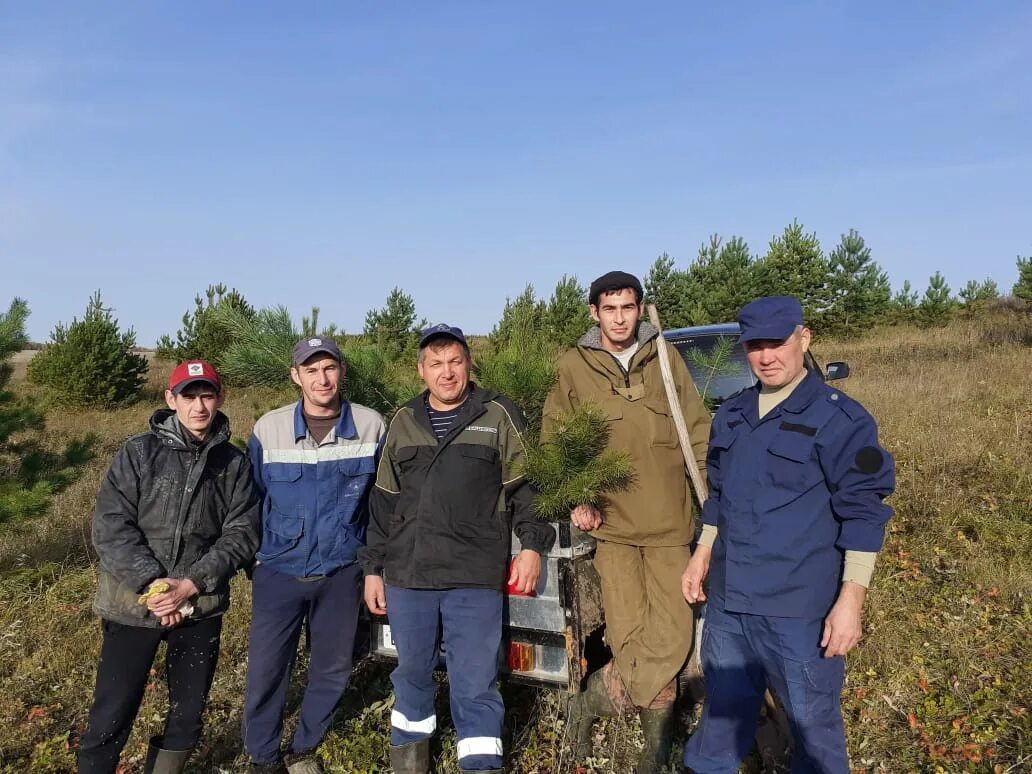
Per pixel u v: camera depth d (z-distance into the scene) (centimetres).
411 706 298
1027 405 958
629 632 308
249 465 312
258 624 312
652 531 313
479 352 450
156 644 290
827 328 2125
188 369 291
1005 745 324
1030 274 2144
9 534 606
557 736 334
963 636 417
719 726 271
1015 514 598
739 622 264
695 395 328
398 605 296
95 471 872
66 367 1566
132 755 350
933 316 2189
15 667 434
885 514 238
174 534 290
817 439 246
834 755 245
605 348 324
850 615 235
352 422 321
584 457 303
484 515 297
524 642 309
